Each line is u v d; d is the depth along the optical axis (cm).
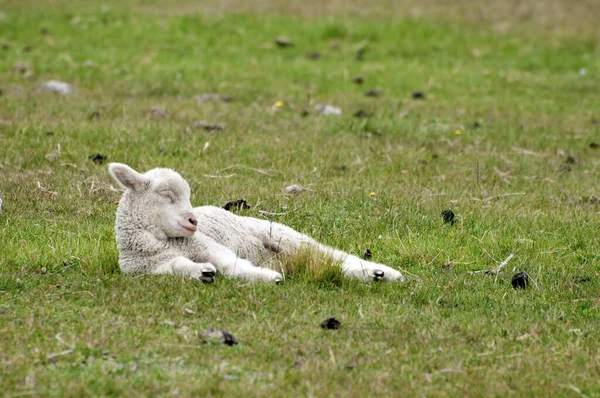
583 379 1048
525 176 2198
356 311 1245
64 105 2697
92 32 3938
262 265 1444
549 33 4225
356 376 1030
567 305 1337
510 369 1077
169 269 1320
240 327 1164
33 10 4216
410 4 4638
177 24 4084
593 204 1970
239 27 4112
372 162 2242
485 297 1345
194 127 2498
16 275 1335
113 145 2230
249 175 2083
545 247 1630
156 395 966
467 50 3978
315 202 1842
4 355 1041
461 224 1748
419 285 1379
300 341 1126
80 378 995
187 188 1366
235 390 977
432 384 1024
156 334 1127
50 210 1744
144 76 3319
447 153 2408
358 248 1568
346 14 4391
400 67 3678
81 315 1180
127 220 1354
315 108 2916
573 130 2753
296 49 3922
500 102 3180
